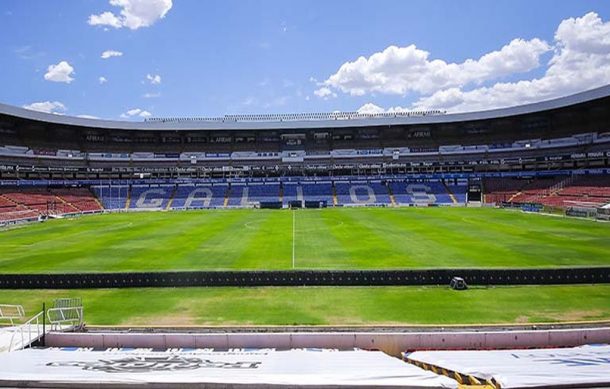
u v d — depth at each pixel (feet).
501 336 47.98
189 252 111.14
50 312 65.21
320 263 96.89
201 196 281.95
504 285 78.48
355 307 68.03
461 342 47.75
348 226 162.09
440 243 121.19
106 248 119.34
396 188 288.10
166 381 30.66
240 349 47.21
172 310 67.41
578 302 69.41
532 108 257.96
